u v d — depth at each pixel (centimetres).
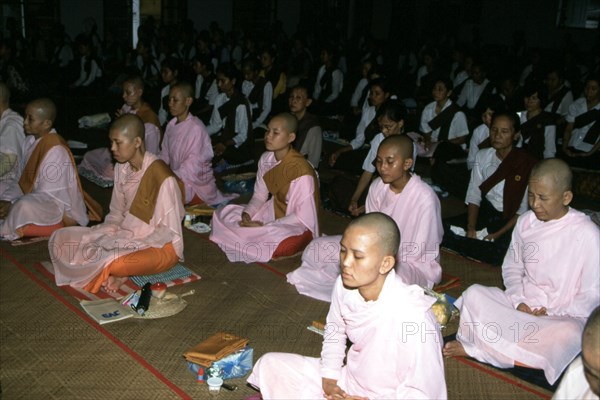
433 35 1797
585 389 237
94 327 384
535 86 661
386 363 263
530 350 351
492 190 529
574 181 691
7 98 549
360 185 563
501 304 364
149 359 354
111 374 339
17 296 419
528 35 1681
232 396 324
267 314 411
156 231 445
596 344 210
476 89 973
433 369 258
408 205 428
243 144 736
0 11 1533
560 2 1625
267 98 867
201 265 477
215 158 725
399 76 1380
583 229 358
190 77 1023
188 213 568
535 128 663
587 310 356
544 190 354
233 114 730
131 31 1631
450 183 669
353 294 267
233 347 347
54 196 500
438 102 737
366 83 960
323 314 415
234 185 665
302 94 655
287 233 490
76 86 1216
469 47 1324
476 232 533
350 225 258
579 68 1303
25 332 376
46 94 1208
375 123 692
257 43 1425
